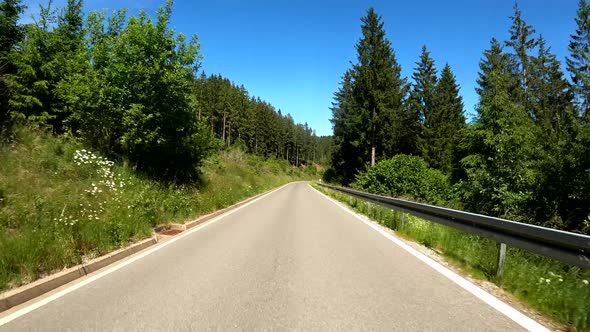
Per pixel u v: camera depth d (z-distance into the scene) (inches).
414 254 330.3
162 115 610.9
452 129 2094.0
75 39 812.6
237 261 299.4
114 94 579.5
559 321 177.0
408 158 1144.2
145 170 659.4
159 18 616.7
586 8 1149.7
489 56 1815.9
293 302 201.9
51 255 253.9
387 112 1763.0
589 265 183.2
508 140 570.6
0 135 475.5
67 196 377.4
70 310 187.6
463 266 281.3
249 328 166.6
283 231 463.8
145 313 183.9
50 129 637.3
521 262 271.1
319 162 7578.7
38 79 666.2
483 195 594.2
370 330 165.3
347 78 2551.7
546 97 1503.4
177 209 544.1
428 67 2315.5
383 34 1834.4
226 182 1058.7
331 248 356.2
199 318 177.9
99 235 319.6
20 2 677.9
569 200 485.1
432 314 184.9
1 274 213.3
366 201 745.6
